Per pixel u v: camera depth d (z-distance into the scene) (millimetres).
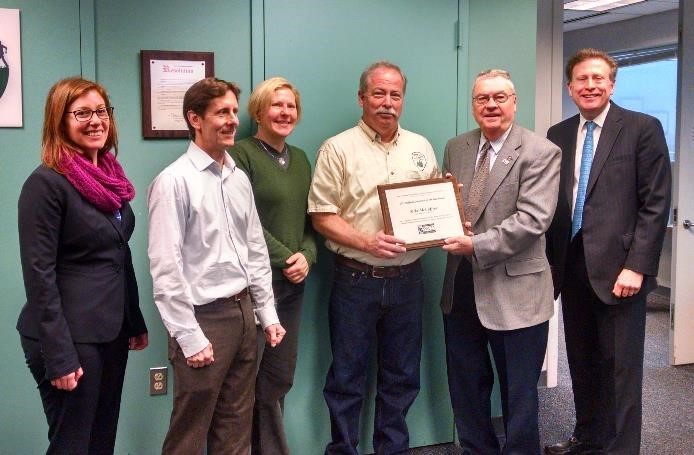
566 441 2883
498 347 2469
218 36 2533
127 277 1970
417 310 2605
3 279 2393
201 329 1931
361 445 2834
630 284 2400
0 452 2447
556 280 2648
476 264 2393
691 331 4066
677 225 3979
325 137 2699
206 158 1960
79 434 1823
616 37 7012
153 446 2598
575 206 2568
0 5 2307
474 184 2463
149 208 1920
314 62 2654
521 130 2422
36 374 1839
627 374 2492
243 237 2074
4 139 2352
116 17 2422
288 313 2453
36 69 2359
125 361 1998
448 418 2973
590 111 2510
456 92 2859
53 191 1727
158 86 2469
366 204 2453
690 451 2902
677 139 3932
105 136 1851
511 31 2924
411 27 2771
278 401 2520
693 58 3902
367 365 2656
